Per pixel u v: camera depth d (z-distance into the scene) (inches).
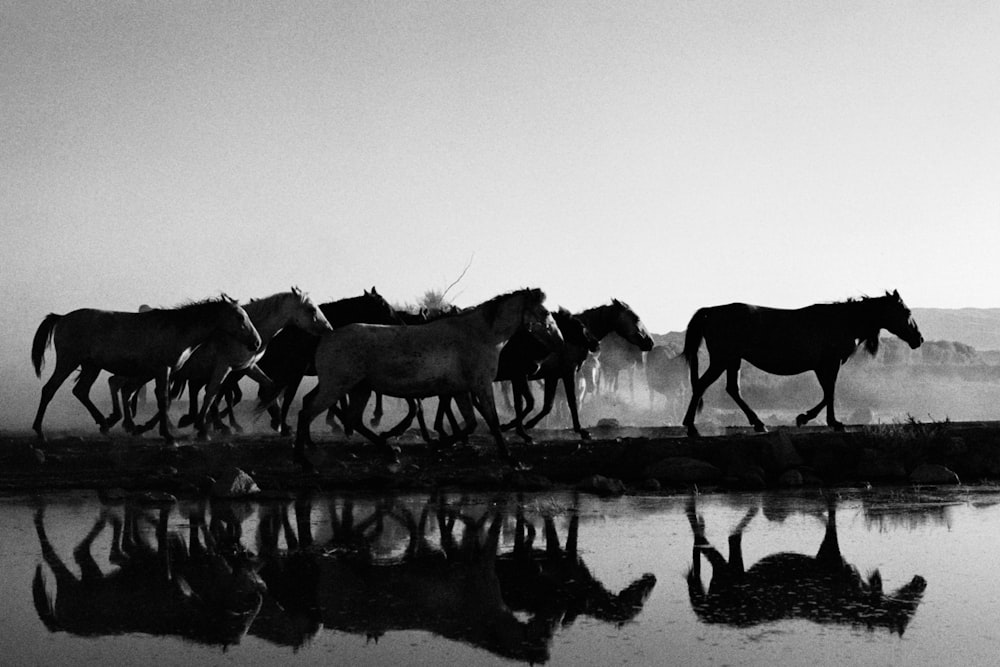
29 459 682.8
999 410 1804.9
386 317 777.6
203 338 723.4
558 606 325.7
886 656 268.2
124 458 682.8
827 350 731.4
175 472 650.2
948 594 336.5
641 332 805.9
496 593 343.0
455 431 746.2
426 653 275.6
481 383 639.8
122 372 736.3
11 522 492.1
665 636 289.7
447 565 387.2
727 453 668.7
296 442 642.8
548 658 269.1
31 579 365.4
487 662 266.4
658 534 451.8
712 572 373.1
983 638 284.2
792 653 271.6
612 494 585.3
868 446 679.1
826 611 315.9
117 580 363.6
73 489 611.8
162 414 724.7
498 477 620.7
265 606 327.3
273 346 778.2
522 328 742.5
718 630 295.6
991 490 595.2
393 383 629.3
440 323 640.4
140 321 729.0
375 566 386.0
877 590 343.0
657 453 671.8
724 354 733.3
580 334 739.4
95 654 275.3
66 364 741.9
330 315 783.7
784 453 661.3
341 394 631.8
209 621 309.3
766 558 398.0
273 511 522.6
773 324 729.6
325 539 441.4
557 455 682.8
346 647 281.7
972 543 427.2
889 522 482.6
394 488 608.1
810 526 471.8
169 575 371.9
